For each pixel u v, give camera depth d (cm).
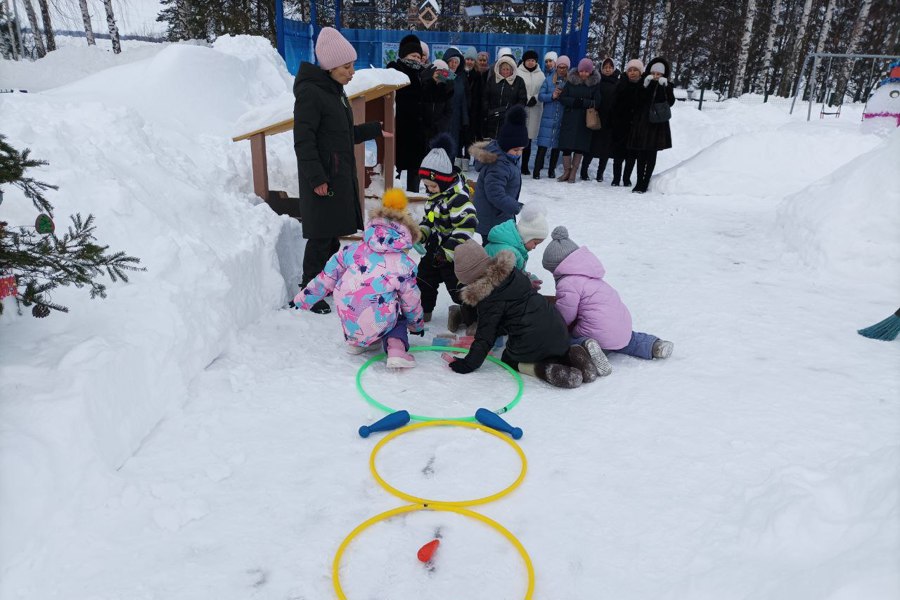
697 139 1176
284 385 292
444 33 1181
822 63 2584
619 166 855
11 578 170
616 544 196
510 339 309
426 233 374
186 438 244
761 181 745
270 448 242
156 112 595
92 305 262
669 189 781
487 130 874
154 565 182
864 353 332
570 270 327
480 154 425
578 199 762
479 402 289
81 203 288
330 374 308
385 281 306
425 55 788
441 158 366
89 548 185
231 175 474
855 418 263
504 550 194
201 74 684
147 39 2295
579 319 328
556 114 867
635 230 614
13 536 177
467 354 320
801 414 268
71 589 171
